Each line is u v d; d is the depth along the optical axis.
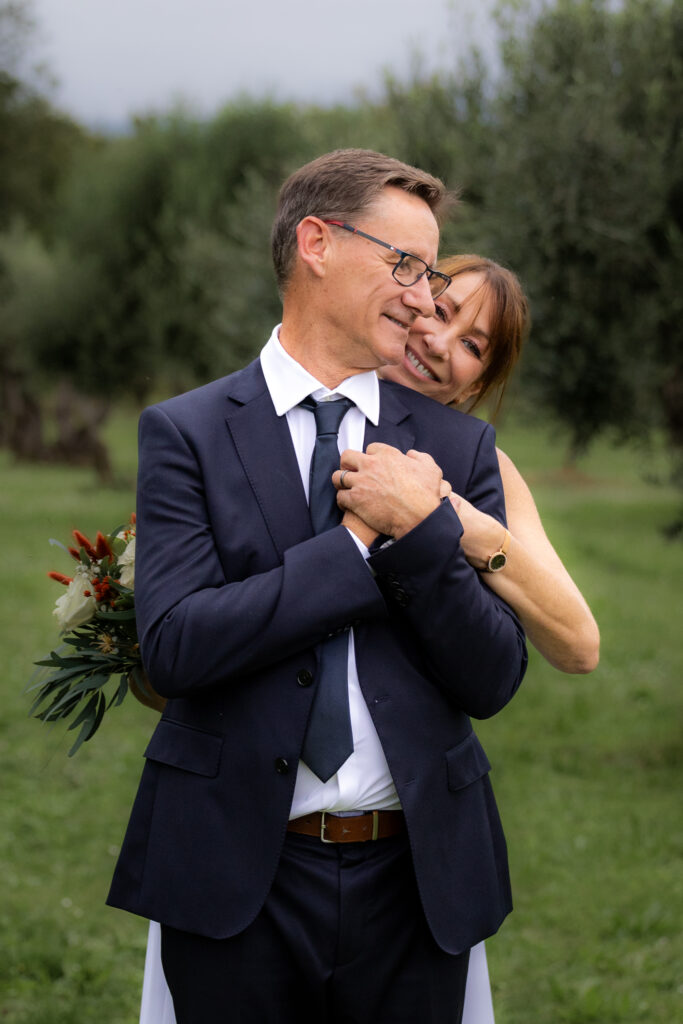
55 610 1.87
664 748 6.28
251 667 1.51
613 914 4.12
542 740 6.52
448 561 1.52
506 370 2.26
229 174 15.04
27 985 3.48
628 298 5.42
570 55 5.69
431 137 5.99
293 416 1.66
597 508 17.73
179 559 1.55
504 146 5.50
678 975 3.67
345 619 1.52
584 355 5.41
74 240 17.48
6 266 18.97
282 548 1.58
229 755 1.56
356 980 1.58
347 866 1.58
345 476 1.57
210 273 13.34
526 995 3.57
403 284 1.59
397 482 1.55
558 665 1.82
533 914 4.17
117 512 16.34
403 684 1.59
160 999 1.79
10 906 4.05
